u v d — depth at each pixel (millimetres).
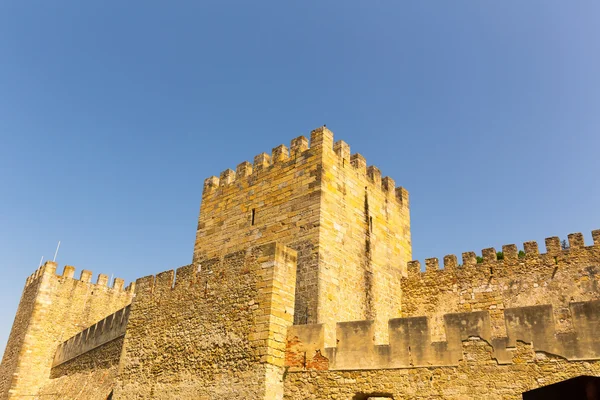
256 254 21484
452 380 16234
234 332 20609
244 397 18844
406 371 16953
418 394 16516
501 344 16016
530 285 27469
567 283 26531
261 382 18547
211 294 22672
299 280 24328
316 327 19219
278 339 19547
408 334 17391
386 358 17422
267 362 18812
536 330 15750
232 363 20000
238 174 30828
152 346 24391
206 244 30438
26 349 45469
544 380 15125
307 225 25328
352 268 26234
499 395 15500
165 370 22922
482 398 15664
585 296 25875
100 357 35750
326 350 18578
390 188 32062
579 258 26750
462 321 16797
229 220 29812
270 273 20469
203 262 24156
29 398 44031
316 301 23188
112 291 52781
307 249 24719
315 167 26484
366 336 18047
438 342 16859
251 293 20797
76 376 38781
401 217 32438
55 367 45250
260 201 28547
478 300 28547
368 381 17391
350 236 26766
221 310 21750
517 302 27469
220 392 19875
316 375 18406
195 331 22469
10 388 43625
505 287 28094
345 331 18500
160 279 26156
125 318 33625
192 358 21906
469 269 29516
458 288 29359
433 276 30281
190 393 21078
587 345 15023
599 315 15164
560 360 15172
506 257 28750
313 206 25516
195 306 23188
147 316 25703
